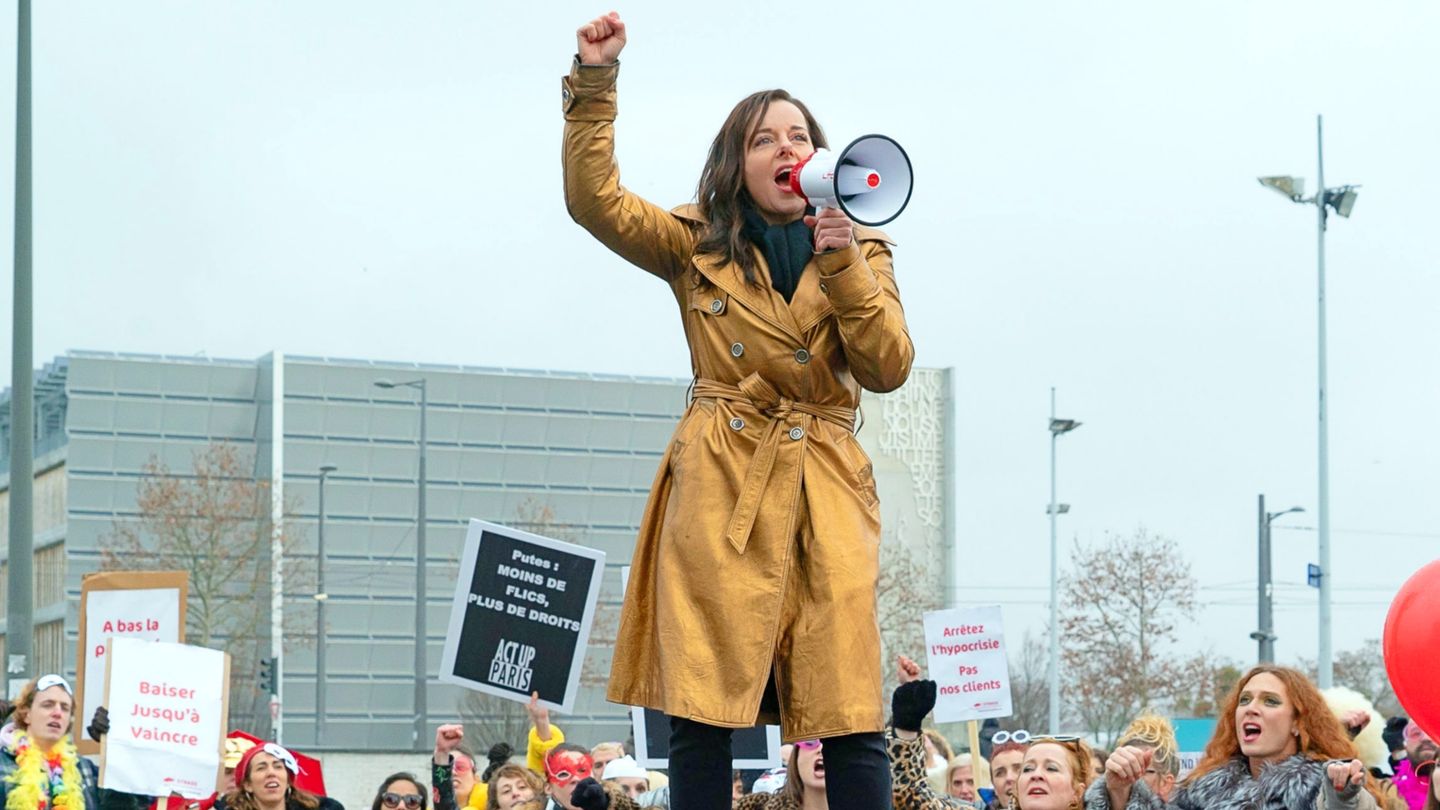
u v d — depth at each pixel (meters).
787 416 5.03
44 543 68.38
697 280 5.12
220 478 56.97
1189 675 44.97
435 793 11.52
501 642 8.48
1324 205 31.08
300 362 68.00
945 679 13.02
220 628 57.34
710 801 4.95
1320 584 30.89
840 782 4.96
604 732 61.94
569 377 70.62
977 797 11.80
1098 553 44.84
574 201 5.16
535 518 66.81
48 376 69.50
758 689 4.88
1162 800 7.98
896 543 62.25
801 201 5.07
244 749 10.77
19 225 17.62
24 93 17.80
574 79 5.11
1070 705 47.12
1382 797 7.53
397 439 68.81
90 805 10.29
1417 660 6.19
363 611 67.38
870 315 4.90
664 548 5.02
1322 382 31.08
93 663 11.08
